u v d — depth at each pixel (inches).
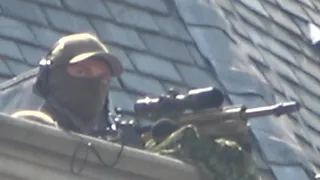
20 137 511.2
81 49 559.5
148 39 841.5
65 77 557.6
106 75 560.7
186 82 827.4
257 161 809.5
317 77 943.7
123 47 823.1
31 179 513.7
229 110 577.9
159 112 581.3
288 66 927.0
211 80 840.3
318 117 904.3
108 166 524.7
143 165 530.3
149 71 816.9
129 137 579.5
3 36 775.7
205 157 550.3
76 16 819.4
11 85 594.2
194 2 884.0
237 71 856.9
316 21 994.1
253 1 957.2
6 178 511.2
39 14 802.8
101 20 829.8
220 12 896.3
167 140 556.1
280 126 842.8
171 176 538.3
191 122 575.8
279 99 872.9
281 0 986.7
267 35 937.5
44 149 515.2
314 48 968.3
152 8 865.5
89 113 559.2
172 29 860.6
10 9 795.4
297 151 831.7
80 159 520.4
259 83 860.6
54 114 555.2
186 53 849.5
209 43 863.7
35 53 773.9
